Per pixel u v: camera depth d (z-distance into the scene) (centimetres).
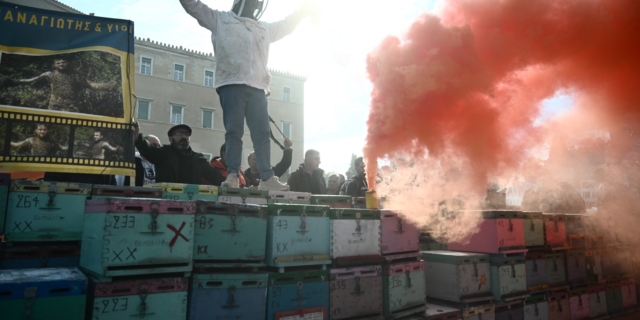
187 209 253
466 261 414
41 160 335
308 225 314
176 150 459
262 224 289
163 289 242
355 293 332
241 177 527
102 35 380
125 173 365
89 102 362
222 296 263
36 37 354
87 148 354
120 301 229
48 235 278
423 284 385
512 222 456
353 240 339
